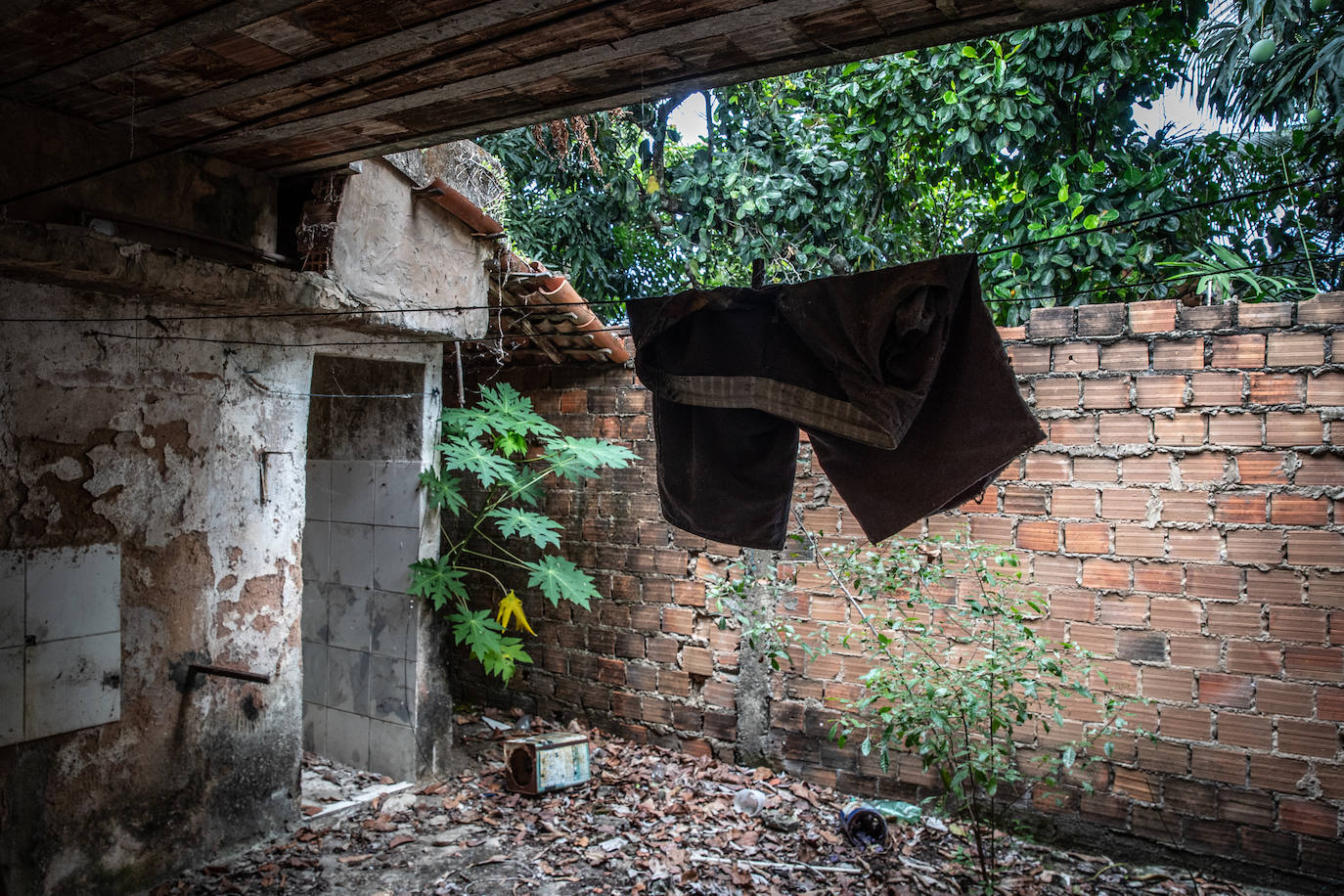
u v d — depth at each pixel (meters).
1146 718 3.88
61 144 2.97
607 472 5.42
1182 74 5.76
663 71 2.44
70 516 3.20
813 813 4.34
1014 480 4.15
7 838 3.04
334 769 4.89
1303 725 3.60
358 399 4.93
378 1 2.07
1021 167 5.70
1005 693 3.96
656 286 8.20
